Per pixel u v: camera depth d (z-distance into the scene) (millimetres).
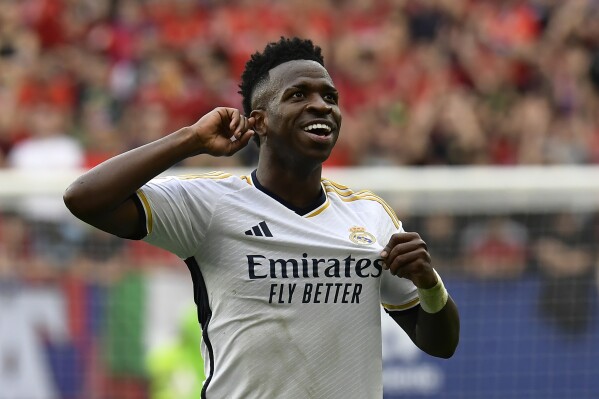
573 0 43344
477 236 26422
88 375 25625
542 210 26516
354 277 12008
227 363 11805
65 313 25703
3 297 25734
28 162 33781
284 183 12219
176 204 11867
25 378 25625
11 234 25828
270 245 11922
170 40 39562
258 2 41250
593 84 41094
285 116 11922
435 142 35219
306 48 12508
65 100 36844
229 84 37250
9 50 38906
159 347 25500
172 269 25688
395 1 42031
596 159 36656
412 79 38594
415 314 12750
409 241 11633
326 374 11836
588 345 26500
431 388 25844
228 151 11742
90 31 39781
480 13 42344
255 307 11812
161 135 34938
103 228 11570
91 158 33875
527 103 38469
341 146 33844
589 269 26516
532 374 26359
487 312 26266
